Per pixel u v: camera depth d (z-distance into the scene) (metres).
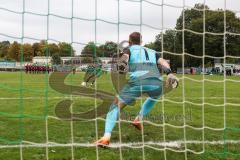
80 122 9.40
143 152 6.19
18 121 9.49
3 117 10.02
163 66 7.41
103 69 8.41
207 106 13.30
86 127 8.81
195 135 8.09
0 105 13.33
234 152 6.78
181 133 8.27
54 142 7.27
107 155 6.39
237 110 12.56
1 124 9.09
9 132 8.18
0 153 6.45
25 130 8.40
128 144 7.16
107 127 6.86
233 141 7.59
